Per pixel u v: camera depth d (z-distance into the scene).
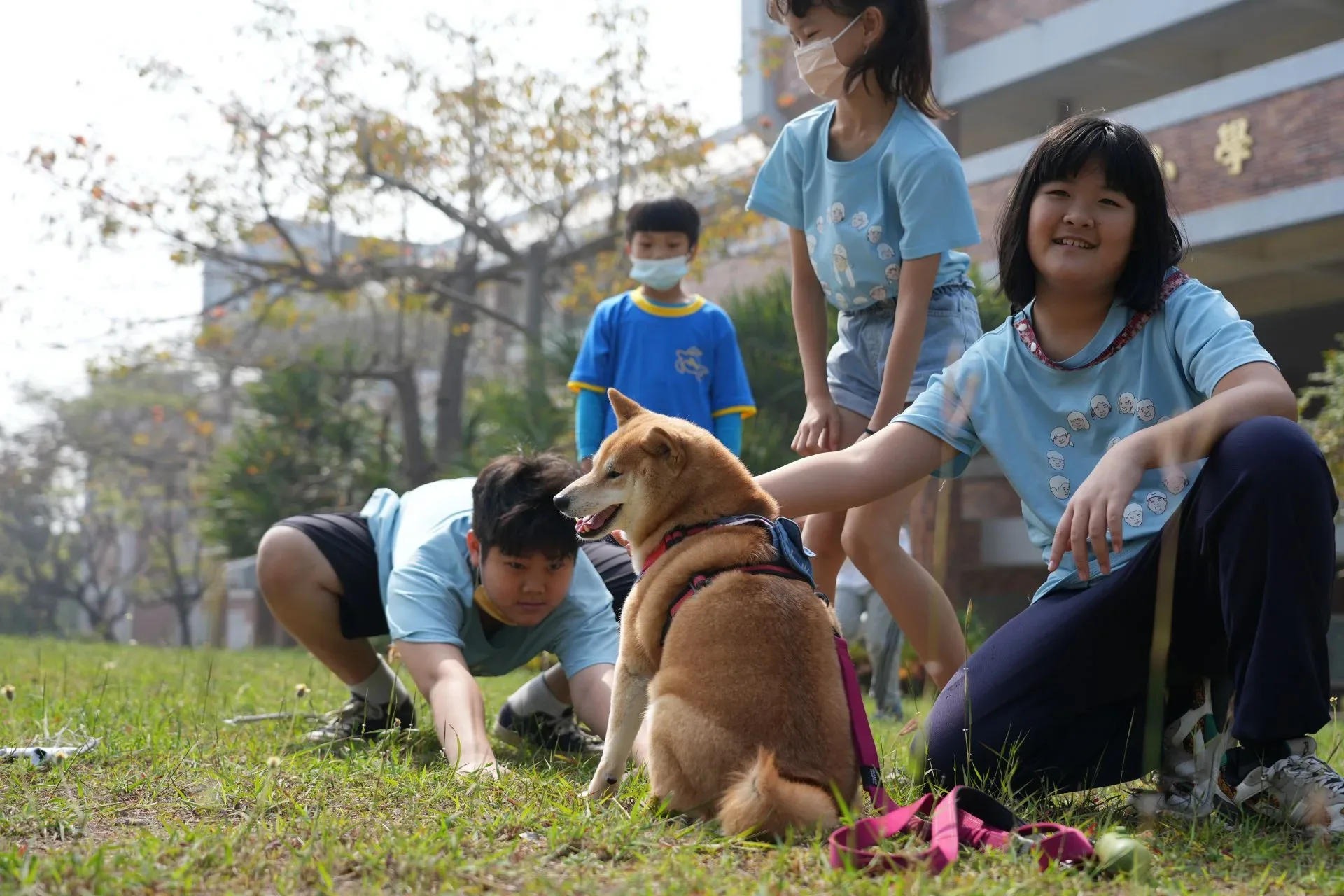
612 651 3.39
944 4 16.28
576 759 3.43
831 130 3.71
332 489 18.72
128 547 44.22
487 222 18.25
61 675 5.95
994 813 2.20
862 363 3.79
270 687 5.38
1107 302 2.82
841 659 2.34
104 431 35.22
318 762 2.87
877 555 3.32
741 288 16.77
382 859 1.96
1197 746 2.56
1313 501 2.27
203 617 31.55
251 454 18.42
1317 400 11.59
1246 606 2.30
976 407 2.93
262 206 17.45
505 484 3.24
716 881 1.86
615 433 2.82
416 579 3.36
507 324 18.36
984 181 14.48
